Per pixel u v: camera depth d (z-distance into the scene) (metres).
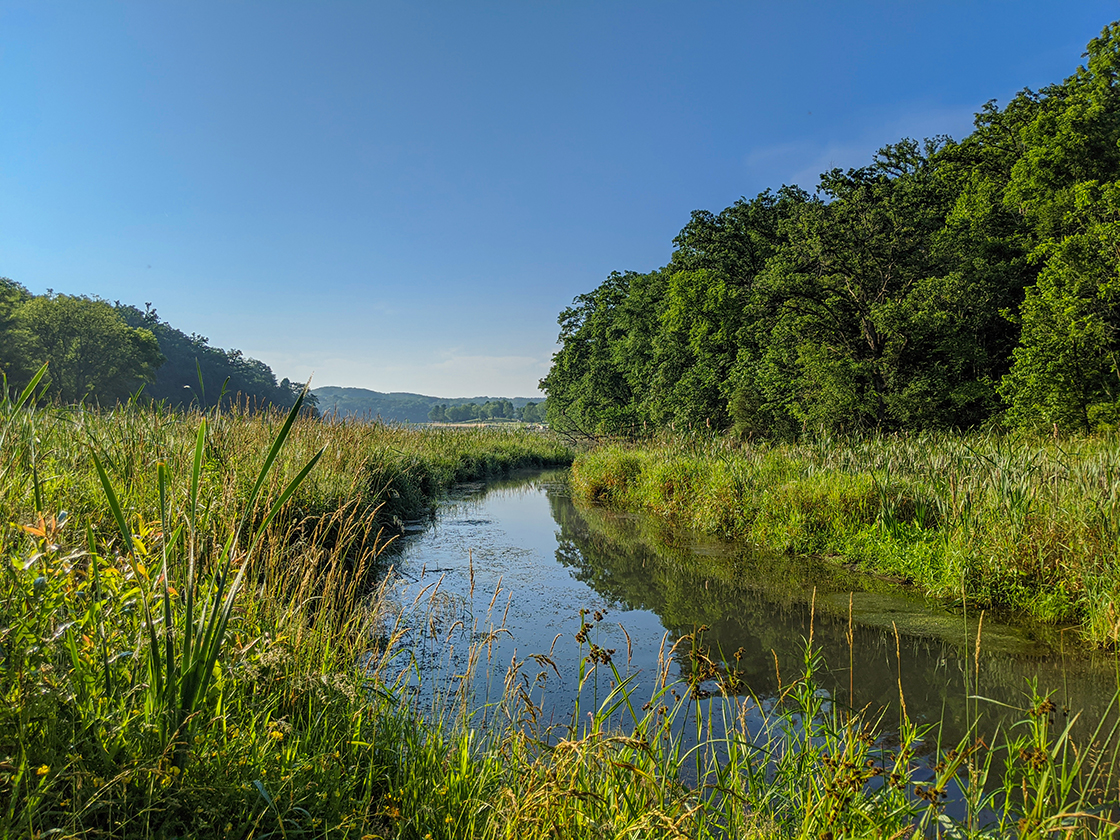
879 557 8.84
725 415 26.50
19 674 1.95
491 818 2.47
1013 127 24.80
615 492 17.48
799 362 21.61
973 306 20.50
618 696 4.84
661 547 10.78
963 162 27.17
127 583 2.57
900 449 11.73
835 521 10.05
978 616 6.73
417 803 2.66
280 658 3.18
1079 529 6.68
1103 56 22.06
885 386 20.16
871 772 2.54
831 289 21.22
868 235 20.77
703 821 2.55
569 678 5.18
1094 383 17.38
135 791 1.97
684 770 3.69
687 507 13.58
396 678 4.76
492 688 4.81
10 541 2.77
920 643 6.02
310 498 6.91
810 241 21.42
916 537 8.84
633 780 2.66
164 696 2.24
